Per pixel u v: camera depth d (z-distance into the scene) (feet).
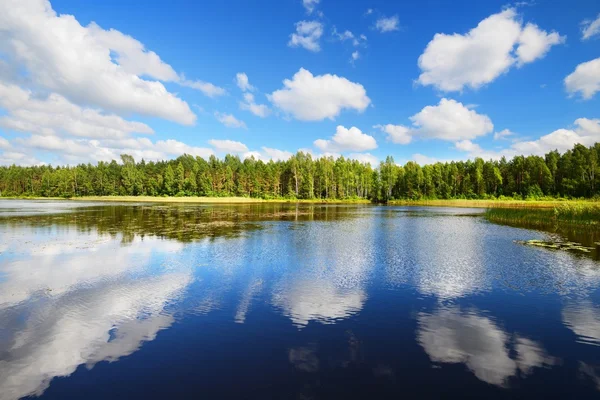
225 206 253.85
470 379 22.89
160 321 33.04
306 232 97.55
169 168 428.15
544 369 24.38
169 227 108.37
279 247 72.64
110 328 31.45
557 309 36.55
